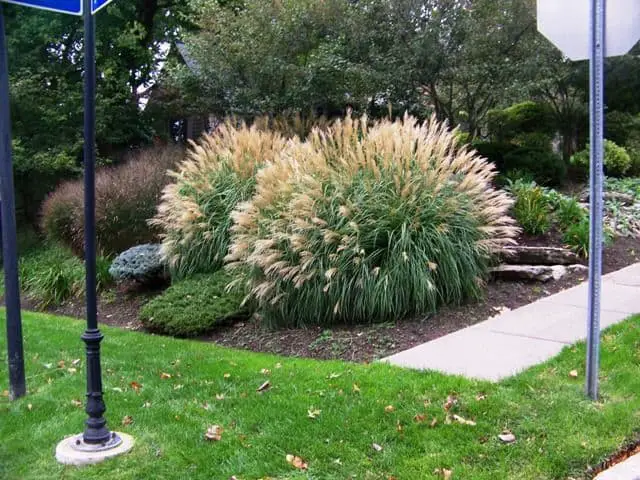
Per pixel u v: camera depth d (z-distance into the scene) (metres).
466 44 10.67
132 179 10.27
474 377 4.35
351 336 5.83
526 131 14.19
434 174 6.53
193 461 3.42
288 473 3.24
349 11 11.26
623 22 3.71
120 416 4.07
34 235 13.83
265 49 11.65
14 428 4.08
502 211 7.11
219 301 6.88
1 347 6.34
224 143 9.23
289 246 6.34
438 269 6.25
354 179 6.56
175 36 18.36
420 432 3.56
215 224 8.07
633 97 14.39
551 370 4.39
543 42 10.79
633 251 8.33
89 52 3.45
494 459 3.24
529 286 6.86
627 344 4.78
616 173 13.38
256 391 4.41
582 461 3.20
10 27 15.11
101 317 8.16
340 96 11.71
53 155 14.12
